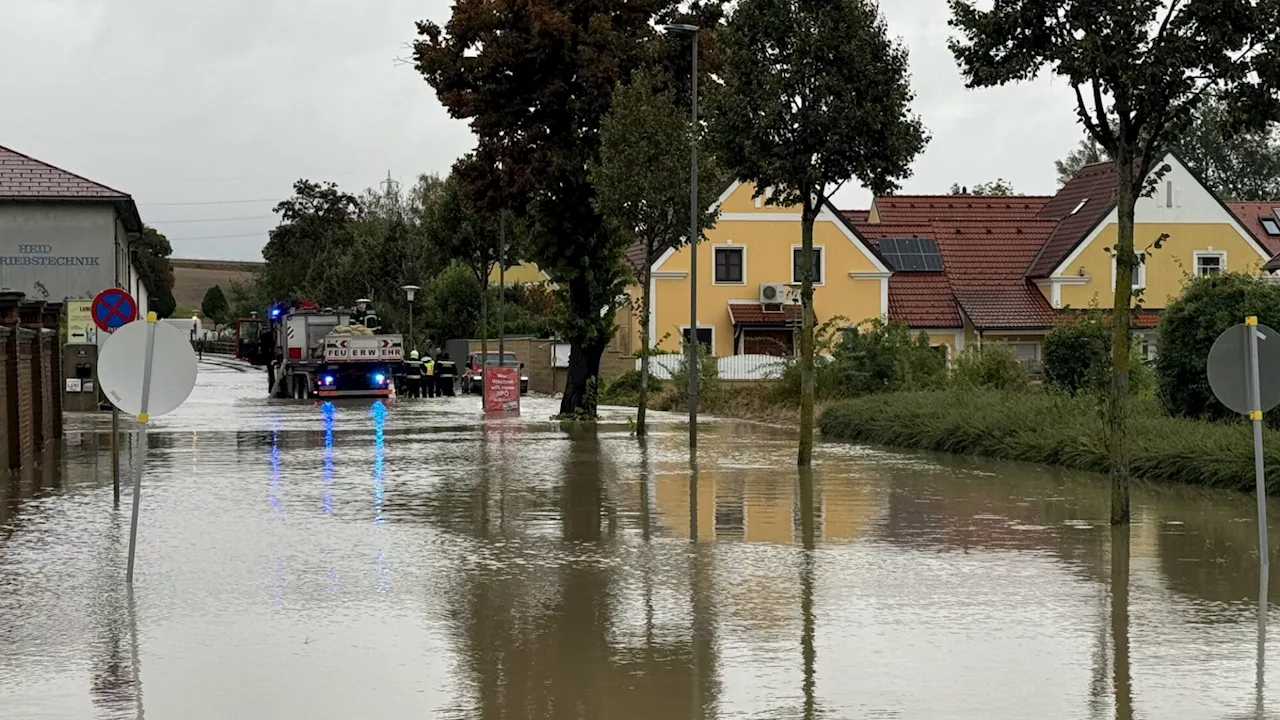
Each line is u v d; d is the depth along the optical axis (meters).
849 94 22.27
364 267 82.00
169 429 35.06
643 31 37.19
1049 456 23.95
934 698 8.47
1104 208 55.44
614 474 22.64
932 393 31.55
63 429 34.78
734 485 20.83
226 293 180.38
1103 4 15.92
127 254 59.56
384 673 9.26
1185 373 23.98
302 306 57.53
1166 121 16.20
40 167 47.72
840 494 19.58
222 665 9.51
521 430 34.47
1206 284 24.09
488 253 70.25
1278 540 14.95
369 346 53.31
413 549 14.64
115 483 18.70
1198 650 9.75
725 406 40.97
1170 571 13.05
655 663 9.47
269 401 52.22
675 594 12.01
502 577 12.91
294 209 120.94
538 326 70.75
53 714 8.29
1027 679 8.94
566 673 9.22
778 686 8.80
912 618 10.92
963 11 16.81
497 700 8.55
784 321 54.94
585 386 38.69
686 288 55.56
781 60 22.72
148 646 10.10
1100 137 16.47
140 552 14.51
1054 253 56.41
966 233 59.28
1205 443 20.52
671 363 54.34
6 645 10.15
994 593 11.97
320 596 11.99
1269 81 15.80
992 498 18.97
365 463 24.97
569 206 37.19
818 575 12.91
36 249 46.97
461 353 67.50
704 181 31.41
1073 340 31.75
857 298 56.00
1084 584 12.39
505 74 37.00
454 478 22.12
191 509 18.19
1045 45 16.47
